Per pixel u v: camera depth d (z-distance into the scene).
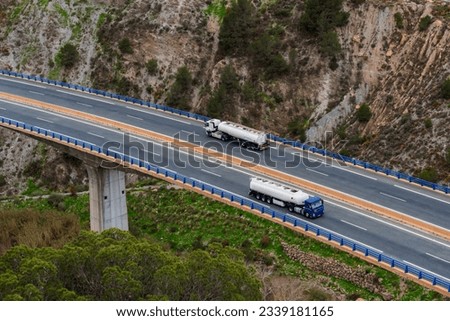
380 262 53.97
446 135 79.56
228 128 79.25
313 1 97.25
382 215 63.44
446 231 59.44
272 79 96.69
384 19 95.12
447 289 50.16
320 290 68.81
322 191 68.12
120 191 79.56
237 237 79.00
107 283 43.22
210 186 68.00
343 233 59.81
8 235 83.69
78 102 93.81
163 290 43.88
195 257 47.44
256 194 66.06
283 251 75.44
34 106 92.00
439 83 85.56
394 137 84.25
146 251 47.12
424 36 91.44
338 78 94.75
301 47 98.31
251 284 46.25
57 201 93.94
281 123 94.00
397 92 89.69
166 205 87.62
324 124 92.00
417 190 68.62
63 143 77.81
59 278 45.44
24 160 101.50
